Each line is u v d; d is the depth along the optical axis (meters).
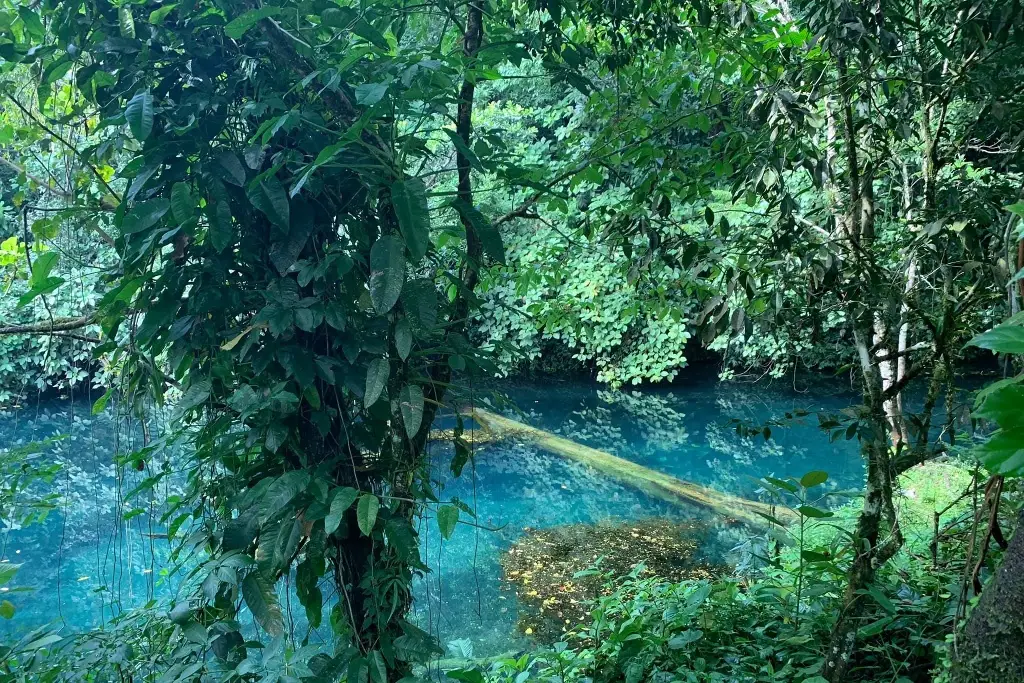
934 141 2.59
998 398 0.58
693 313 9.15
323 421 1.70
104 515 5.39
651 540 5.52
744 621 2.74
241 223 1.76
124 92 1.74
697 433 9.08
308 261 1.68
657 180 2.59
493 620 4.35
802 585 2.74
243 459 1.86
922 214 2.48
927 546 3.17
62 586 4.55
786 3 3.29
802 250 2.27
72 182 2.59
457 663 3.13
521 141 7.64
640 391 11.56
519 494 6.83
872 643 2.46
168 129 1.68
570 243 2.91
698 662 2.44
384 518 1.73
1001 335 0.58
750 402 10.45
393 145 1.66
